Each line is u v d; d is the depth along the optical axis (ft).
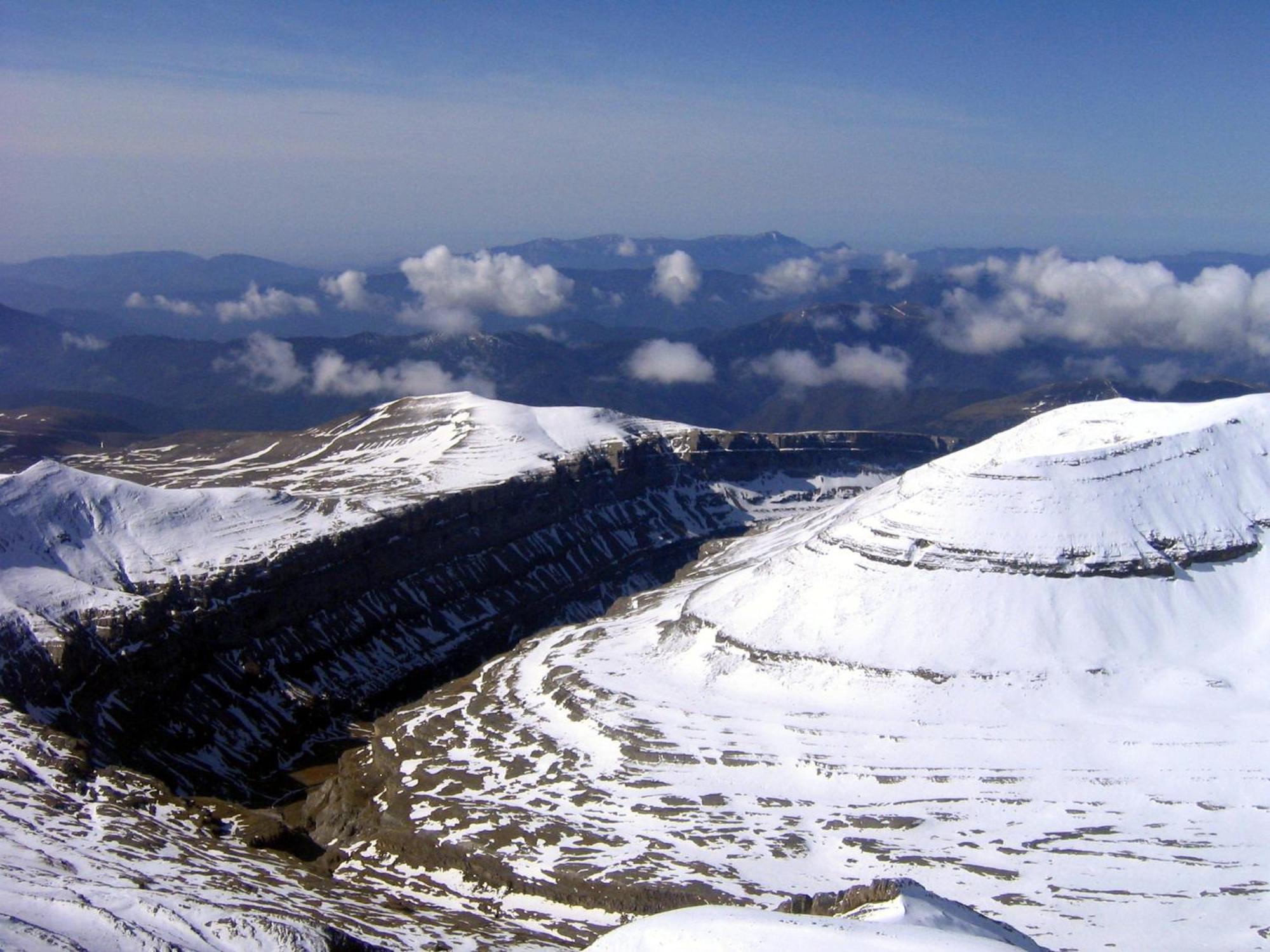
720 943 256.93
